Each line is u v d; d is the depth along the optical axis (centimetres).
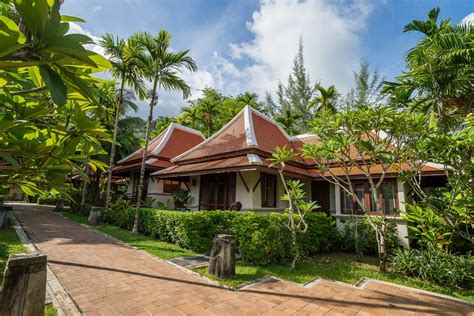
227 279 592
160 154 1809
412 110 1173
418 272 652
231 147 1253
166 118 3744
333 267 737
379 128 686
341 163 820
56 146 154
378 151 662
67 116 168
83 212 1930
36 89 150
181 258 773
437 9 1154
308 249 862
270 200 1220
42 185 180
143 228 1187
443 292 566
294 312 442
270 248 719
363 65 3272
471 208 645
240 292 523
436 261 643
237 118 1562
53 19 104
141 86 1533
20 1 99
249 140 1175
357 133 729
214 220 930
